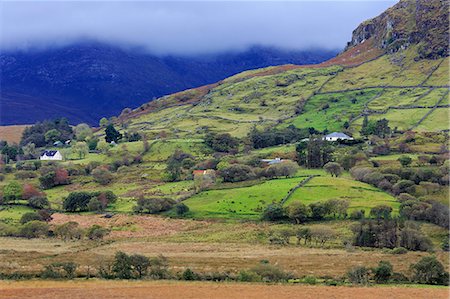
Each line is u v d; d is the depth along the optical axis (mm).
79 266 114625
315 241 148625
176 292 89812
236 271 109812
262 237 153500
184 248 141000
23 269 111125
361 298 86625
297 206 166750
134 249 140750
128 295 87375
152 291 90562
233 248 139875
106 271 108750
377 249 139125
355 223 152750
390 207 162375
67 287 93875
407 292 91375
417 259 123125
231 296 87125
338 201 166875
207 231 163250
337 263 119875
